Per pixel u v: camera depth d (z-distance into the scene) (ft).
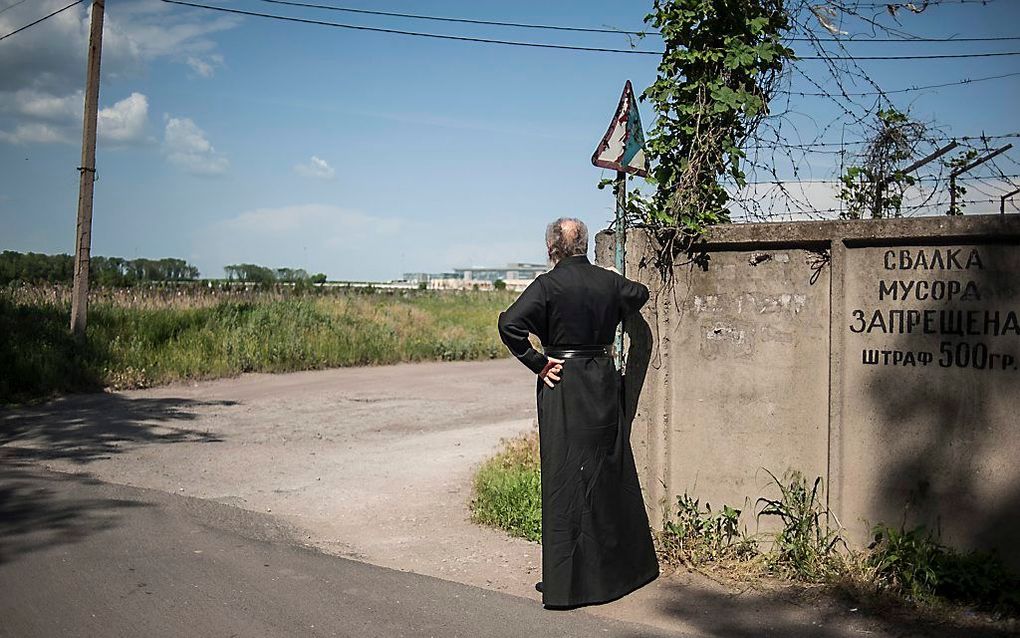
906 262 16.98
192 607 16.17
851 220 17.40
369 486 28.58
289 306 78.02
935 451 16.71
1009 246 16.05
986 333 16.25
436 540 21.86
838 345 17.60
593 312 17.19
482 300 135.13
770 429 18.54
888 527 17.16
